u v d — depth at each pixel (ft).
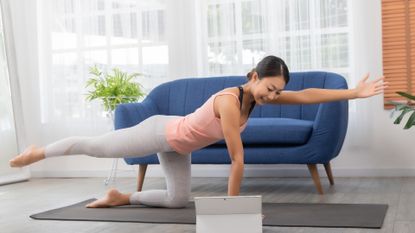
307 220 8.67
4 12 17.63
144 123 8.93
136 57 16.84
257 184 13.93
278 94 7.68
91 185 15.29
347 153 14.82
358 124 14.58
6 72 17.66
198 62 16.16
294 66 15.07
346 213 9.21
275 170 15.39
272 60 7.55
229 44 15.75
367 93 7.86
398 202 10.37
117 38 17.03
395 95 14.40
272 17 15.28
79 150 9.23
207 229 7.30
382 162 14.58
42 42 17.97
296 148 12.00
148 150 8.93
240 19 15.62
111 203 10.63
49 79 17.88
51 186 15.43
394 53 14.39
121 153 9.03
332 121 11.70
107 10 17.13
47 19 17.85
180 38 16.29
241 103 7.88
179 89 15.01
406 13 14.25
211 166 16.10
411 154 14.39
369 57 14.57
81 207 10.83
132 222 9.09
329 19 14.82
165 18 16.47
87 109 17.33
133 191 13.82
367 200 10.72
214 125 8.03
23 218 10.04
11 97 17.66
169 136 8.61
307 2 14.96
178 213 9.72
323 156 11.75
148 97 14.92
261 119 12.84
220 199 7.29
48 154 9.23
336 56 14.79
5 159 17.24
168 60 16.48
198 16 16.08
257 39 15.47
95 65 16.57
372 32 14.55
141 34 16.75
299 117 13.89
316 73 13.80
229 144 7.59
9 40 17.67
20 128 17.74
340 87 12.39
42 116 18.06
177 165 10.09
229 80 14.65
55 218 9.71
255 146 12.49
